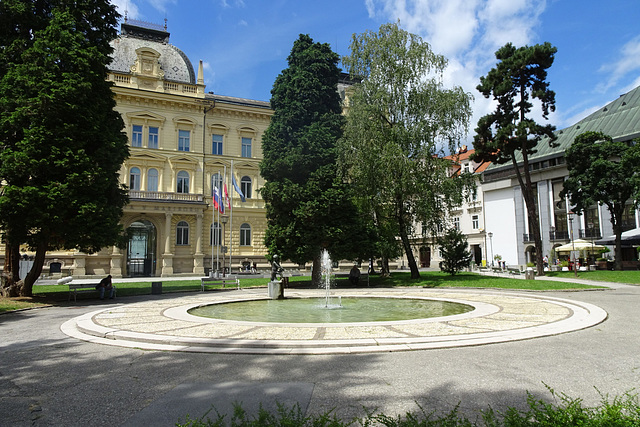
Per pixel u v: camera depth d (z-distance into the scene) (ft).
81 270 122.11
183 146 142.82
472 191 92.89
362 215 91.76
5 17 64.49
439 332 28.40
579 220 139.44
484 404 15.21
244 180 149.69
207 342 26.13
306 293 67.67
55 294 69.10
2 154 57.93
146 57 139.64
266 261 147.54
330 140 87.45
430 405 15.21
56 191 57.31
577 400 12.71
